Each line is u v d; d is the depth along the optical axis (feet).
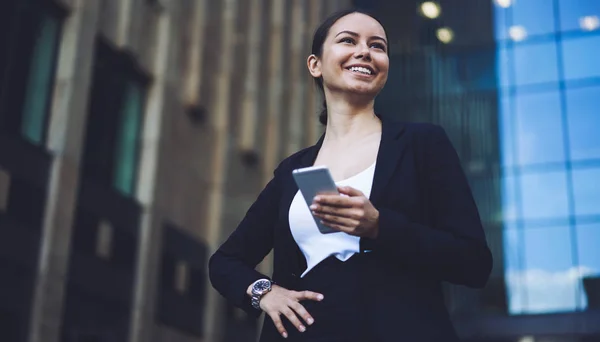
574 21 69.21
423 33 70.44
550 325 62.90
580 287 63.36
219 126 58.03
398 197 5.78
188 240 53.31
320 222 5.45
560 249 64.54
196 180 55.06
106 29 47.29
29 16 41.01
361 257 5.65
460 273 5.59
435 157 5.98
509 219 66.28
